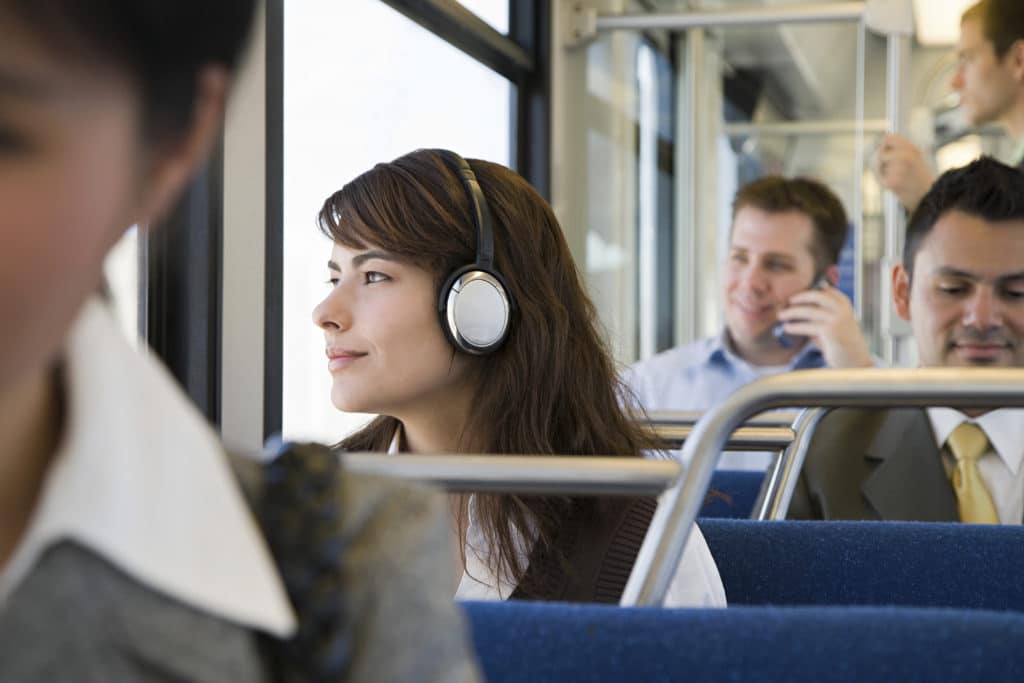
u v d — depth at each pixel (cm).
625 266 376
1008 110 331
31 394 28
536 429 126
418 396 126
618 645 66
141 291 170
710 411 73
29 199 22
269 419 194
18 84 22
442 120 283
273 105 193
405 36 254
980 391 69
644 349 376
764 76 367
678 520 73
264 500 34
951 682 64
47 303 23
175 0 24
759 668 65
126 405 29
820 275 307
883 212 353
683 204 375
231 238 180
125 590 28
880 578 121
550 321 128
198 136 27
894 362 344
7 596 27
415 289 124
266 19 190
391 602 33
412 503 35
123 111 24
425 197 124
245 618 29
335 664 32
